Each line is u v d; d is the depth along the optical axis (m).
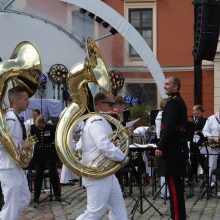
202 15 14.66
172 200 8.71
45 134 11.52
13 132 7.47
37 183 11.52
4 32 22.53
